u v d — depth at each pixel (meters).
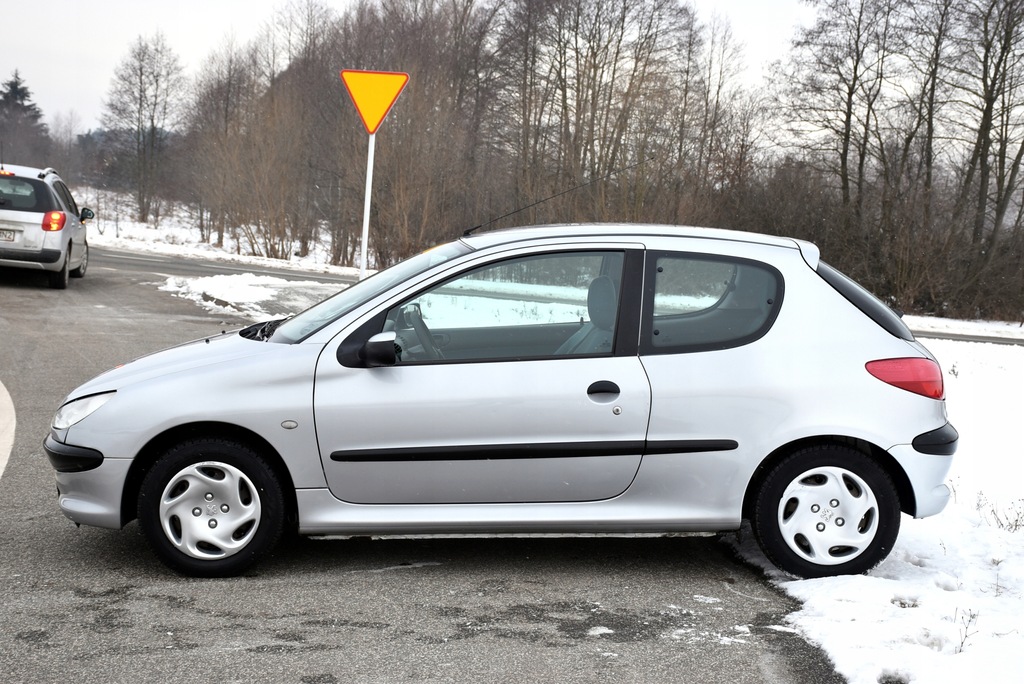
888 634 3.69
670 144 31.41
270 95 45.72
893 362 4.60
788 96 39.91
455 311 4.51
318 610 4.01
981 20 37.38
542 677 3.37
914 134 38.66
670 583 4.50
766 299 4.64
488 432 4.41
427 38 45.34
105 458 4.36
